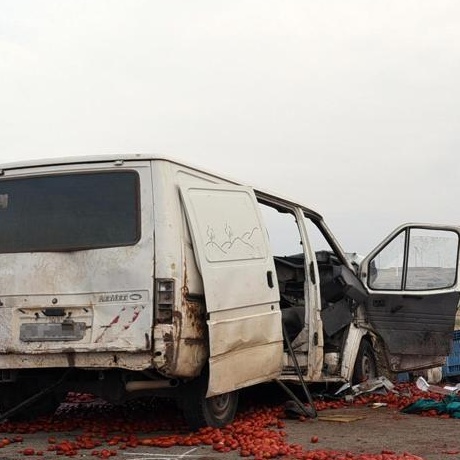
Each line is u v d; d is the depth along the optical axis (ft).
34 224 23.98
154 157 23.39
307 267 31.09
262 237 27.81
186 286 22.89
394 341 34.88
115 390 23.59
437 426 26.81
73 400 33.99
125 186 23.43
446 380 44.50
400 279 34.68
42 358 23.08
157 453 21.66
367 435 24.99
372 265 35.09
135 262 22.63
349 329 33.55
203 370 23.80
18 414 27.07
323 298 33.45
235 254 25.62
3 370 23.94
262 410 28.99
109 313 22.61
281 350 28.09
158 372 22.74
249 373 25.85
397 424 27.25
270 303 27.43
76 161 24.11
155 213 22.89
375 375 35.88
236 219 26.32
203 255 23.67
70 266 23.16
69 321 22.94
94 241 23.20
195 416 24.06
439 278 34.27
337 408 31.60
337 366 32.94
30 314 23.38
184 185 23.94
